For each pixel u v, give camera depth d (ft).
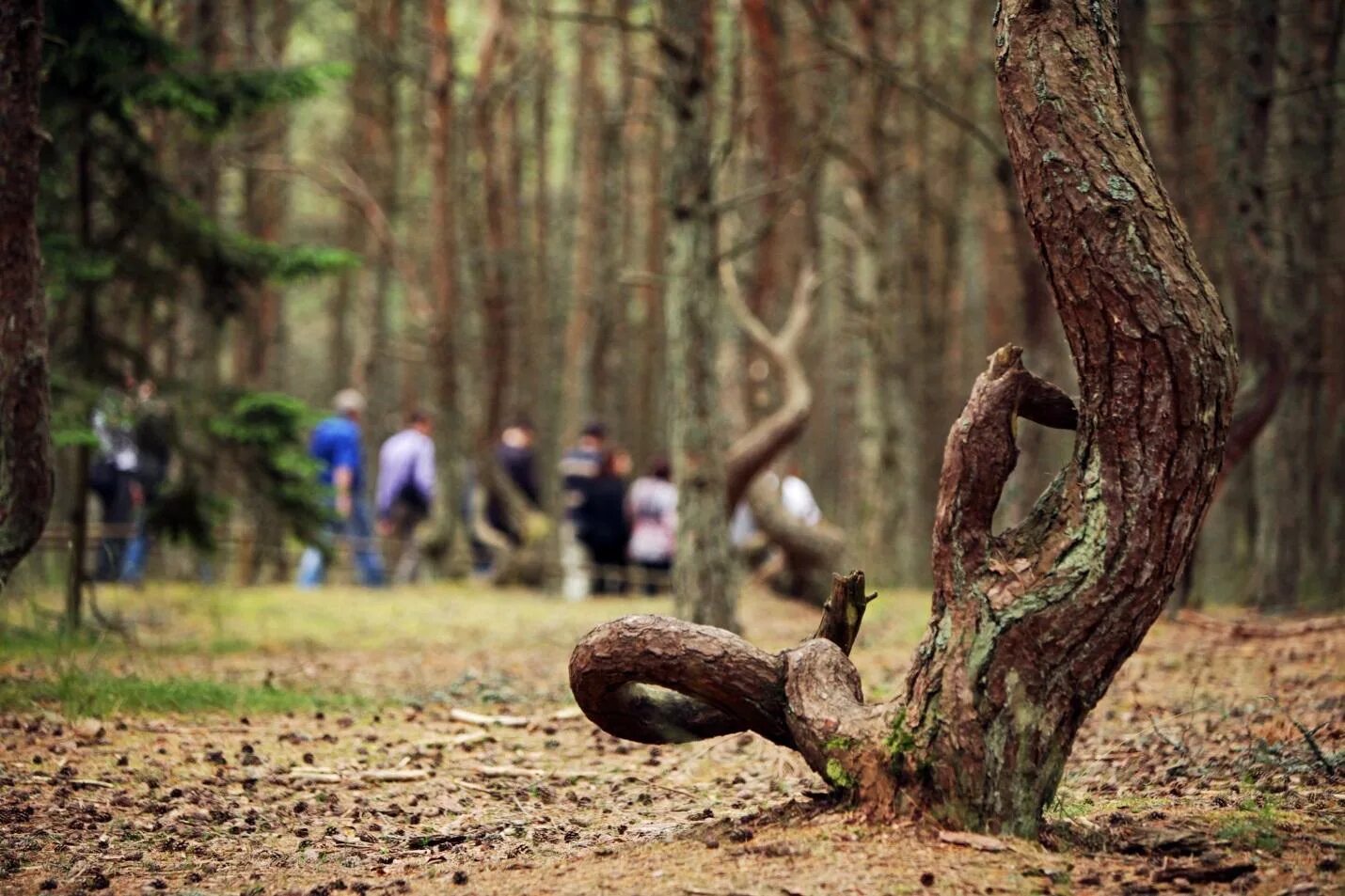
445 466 64.03
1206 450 13.69
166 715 24.73
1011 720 13.67
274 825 17.84
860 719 14.28
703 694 15.06
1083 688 13.80
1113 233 13.69
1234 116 35.32
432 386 64.59
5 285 22.15
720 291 52.08
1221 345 13.71
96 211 38.37
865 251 61.21
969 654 13.79
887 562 60.85
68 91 34.88
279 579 60.34
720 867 13.48
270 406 37.70
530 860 15.46
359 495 59.88
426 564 64.03
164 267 38.83
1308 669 27.99
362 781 20.48
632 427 97.76
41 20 22.34
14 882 15.01
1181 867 13.33
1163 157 45.80
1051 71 14.01
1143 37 39.09
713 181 39.17
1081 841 14.28
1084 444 14.05
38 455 22.41
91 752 21.30
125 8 35.24
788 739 15.12
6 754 20.90
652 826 17.67
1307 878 13.19
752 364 65.82
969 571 13.99
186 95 35.19
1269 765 18.88
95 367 36.76
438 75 64.80
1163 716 23.89
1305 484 42.57
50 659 29.89
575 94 90.38
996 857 13.15
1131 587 13.64
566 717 26.30
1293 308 39.78
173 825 17.58
